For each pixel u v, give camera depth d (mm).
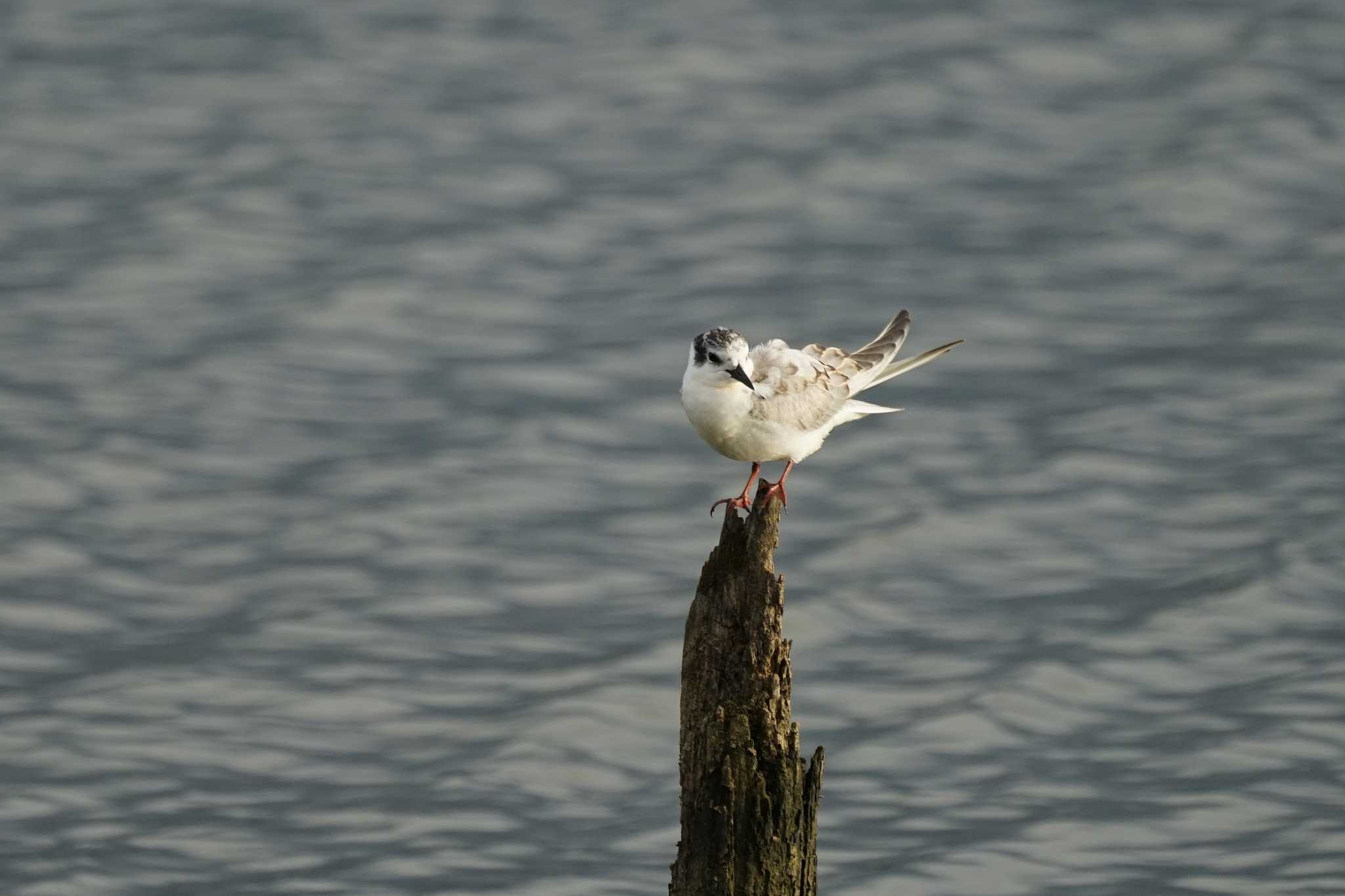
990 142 29609
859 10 34500
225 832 14781
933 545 19344
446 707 16594
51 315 24172
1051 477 20641
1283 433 21516
